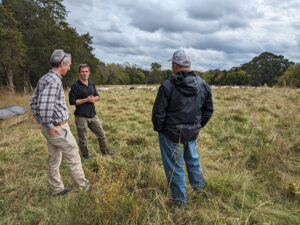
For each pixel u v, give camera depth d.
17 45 12.34
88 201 1.90
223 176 2.31
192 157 1.86
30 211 1.86
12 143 3.62
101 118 5.61
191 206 1.87
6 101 7.55
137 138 3.73
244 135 3.94
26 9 17.23
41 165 2.81
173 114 1.69
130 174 2.55
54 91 1.70
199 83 1.73
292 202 1.92
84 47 27.64
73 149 2.00
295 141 3.27
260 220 1.68
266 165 2.56
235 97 8.45
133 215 1.66
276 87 11.62
